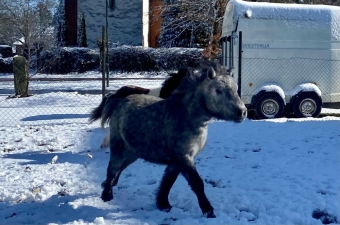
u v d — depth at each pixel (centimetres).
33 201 946
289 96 1700
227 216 829
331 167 1147
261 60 1689
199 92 795
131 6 3494
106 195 928
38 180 1091
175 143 806
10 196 966
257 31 1684
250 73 1688
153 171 1124
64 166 1167
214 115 790
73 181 1083
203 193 819
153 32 3600
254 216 842
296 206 877
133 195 977
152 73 2967
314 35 1705
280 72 1698
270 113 1681
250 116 1730
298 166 1157
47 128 1485
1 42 3772
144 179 1091
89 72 3130
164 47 3114
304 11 1708
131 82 2442
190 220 808
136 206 909
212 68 791
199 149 833
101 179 1096
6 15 3234
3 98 1983
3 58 3359
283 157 1214
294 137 1369
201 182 816
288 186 1022
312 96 1689
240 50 1650
